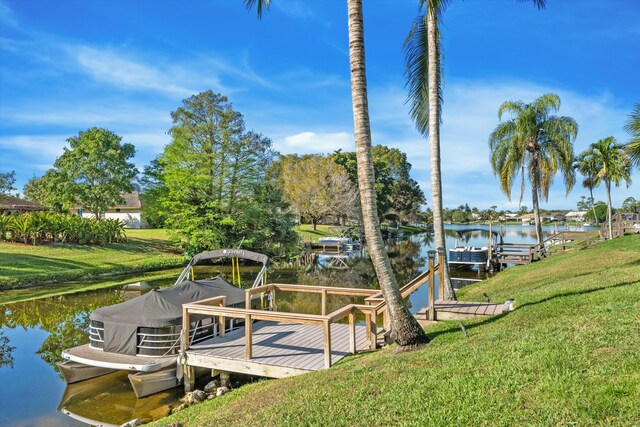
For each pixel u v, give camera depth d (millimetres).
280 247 36844
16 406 8578
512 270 21453
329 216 60219
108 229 35562
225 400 6875
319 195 53094
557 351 5098
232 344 9469
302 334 10164
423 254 40312
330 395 5328
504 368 4961
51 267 26500
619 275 10992
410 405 4555
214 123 32344
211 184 32594
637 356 4562
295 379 6797
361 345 9039
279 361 8148
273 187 36906
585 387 4133
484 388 4582
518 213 142000
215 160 32688
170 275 28047
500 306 9852
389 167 82312
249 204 33594
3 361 11539
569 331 5902
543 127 25656
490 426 3863
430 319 9680
